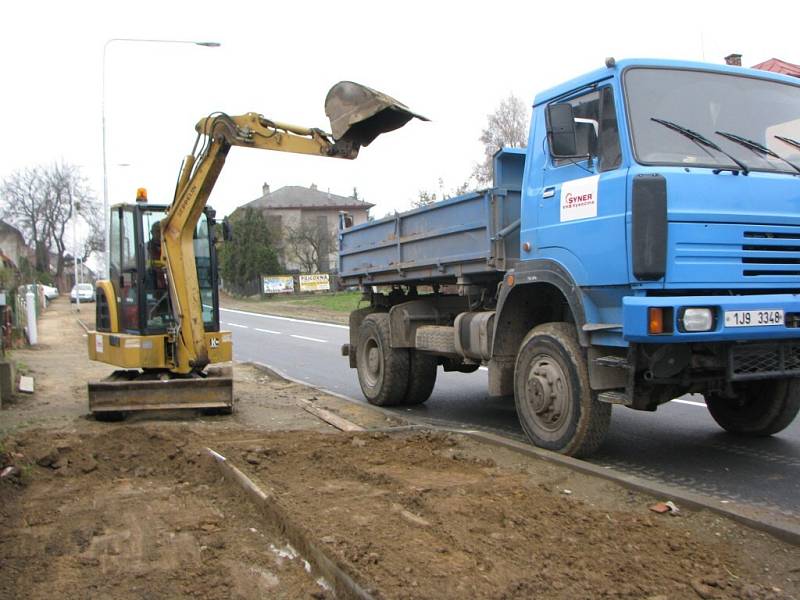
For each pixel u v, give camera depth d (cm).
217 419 838
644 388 538
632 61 549
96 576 374
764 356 528
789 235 529
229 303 4688
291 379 1172
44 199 7031
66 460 616
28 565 391
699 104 554
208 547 411
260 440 674
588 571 351
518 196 701
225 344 949
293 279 5012
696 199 502
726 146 541
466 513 435
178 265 885
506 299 658
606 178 536
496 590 328
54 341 2061
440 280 874
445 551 373
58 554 407
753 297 497
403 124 777
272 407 920
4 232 7006
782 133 564
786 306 500
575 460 544
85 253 7450
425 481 518
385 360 914
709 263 502
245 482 509
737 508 429
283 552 401
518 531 405
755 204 518
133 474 586
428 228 816
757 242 515
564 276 579
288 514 433
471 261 729
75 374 1309
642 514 436
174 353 908
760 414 671
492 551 375
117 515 475
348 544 379
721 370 545
